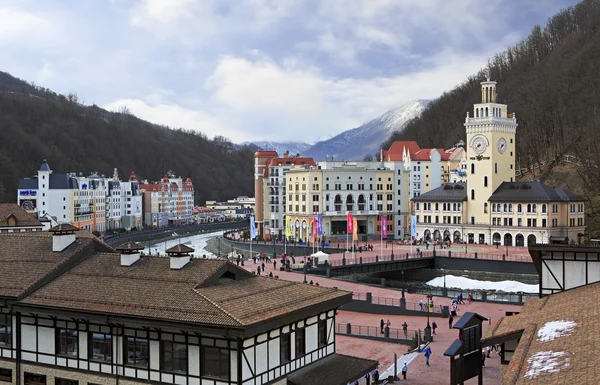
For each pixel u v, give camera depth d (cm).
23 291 5491
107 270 5716
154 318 4875
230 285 5394
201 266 5438
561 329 3994
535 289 12731
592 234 19638
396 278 17212
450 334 9106
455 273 16400
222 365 4816
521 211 19662
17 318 5609
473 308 10956
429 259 16700
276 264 16050
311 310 5419
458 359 4450
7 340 5706
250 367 4819
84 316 5191
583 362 3247
